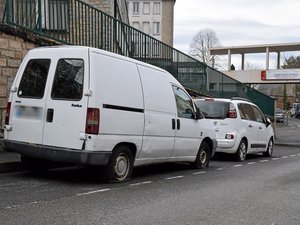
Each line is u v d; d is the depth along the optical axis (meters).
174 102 9.60
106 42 14.09
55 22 12.26
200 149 10.88
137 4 93.25
